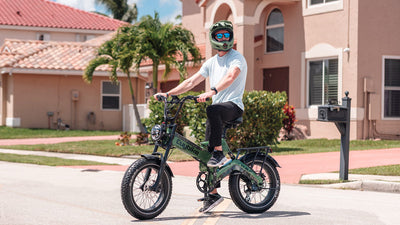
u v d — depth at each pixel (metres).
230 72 6.10
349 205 7.30
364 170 10.23
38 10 40.16
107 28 40.69
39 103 26.48
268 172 6.87
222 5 21.00
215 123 6.09
